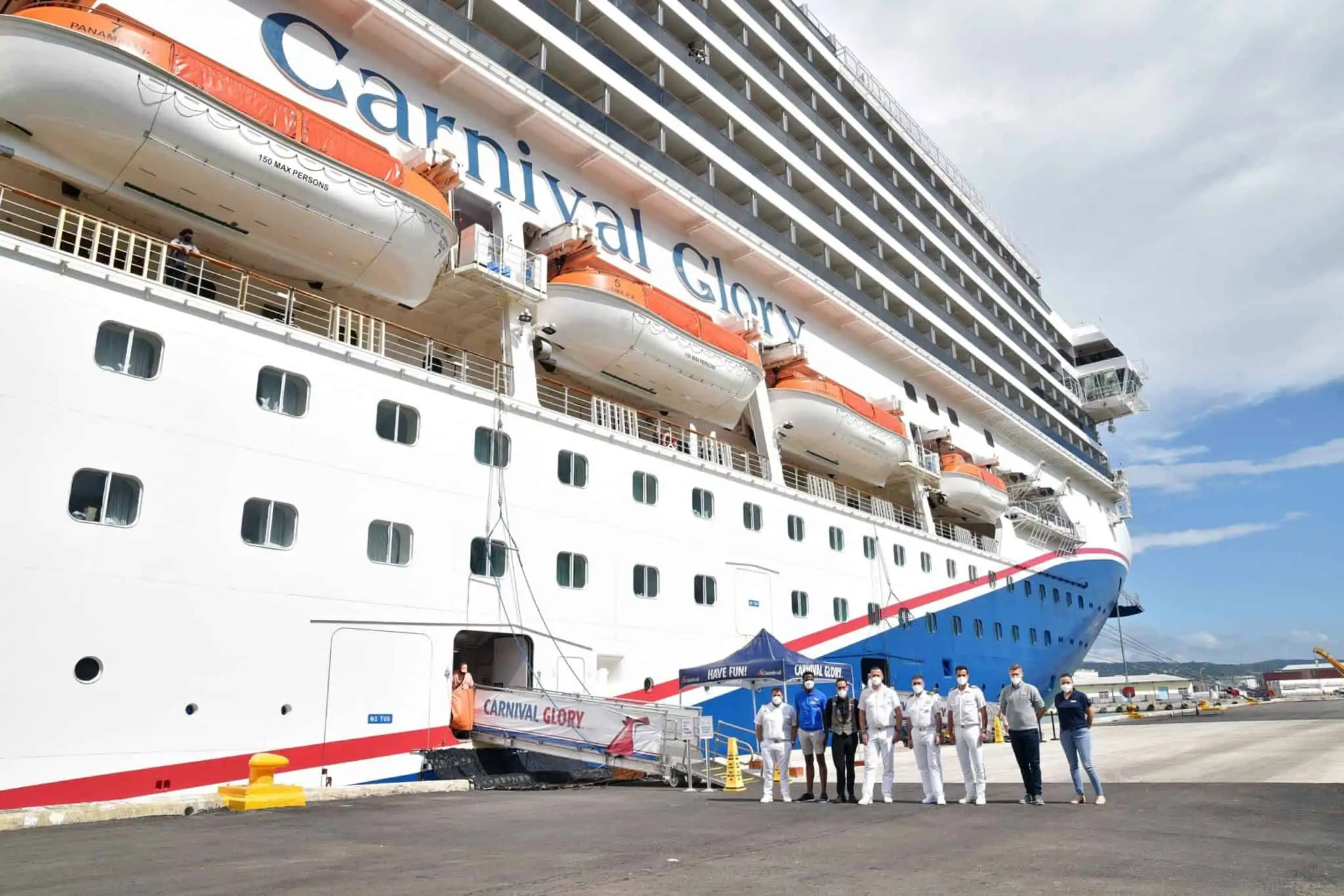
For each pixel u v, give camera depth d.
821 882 5.56
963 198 39.78
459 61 17.27
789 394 23.44
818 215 27.45
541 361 17.98
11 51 10.93
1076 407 46.78
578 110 19.84
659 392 19.59
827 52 31.95
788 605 21.09
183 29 14.16
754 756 18.05
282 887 5.55
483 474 15.09
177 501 11.20
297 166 12.98
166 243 12.54
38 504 10.04
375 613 13.07
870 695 10.88
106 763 10.09
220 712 11.15
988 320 37.31
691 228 22.81
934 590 27.14
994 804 10.00
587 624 16.20
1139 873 5.55
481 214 18.00
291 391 12.79
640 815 9.60
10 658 9.59
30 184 12.38
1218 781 11.18
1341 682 105.25
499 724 14.20
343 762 12.29
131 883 5.75
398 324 16.64
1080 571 39.16
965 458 32.41
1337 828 7.28
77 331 10.68
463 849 7.16
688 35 24.75
